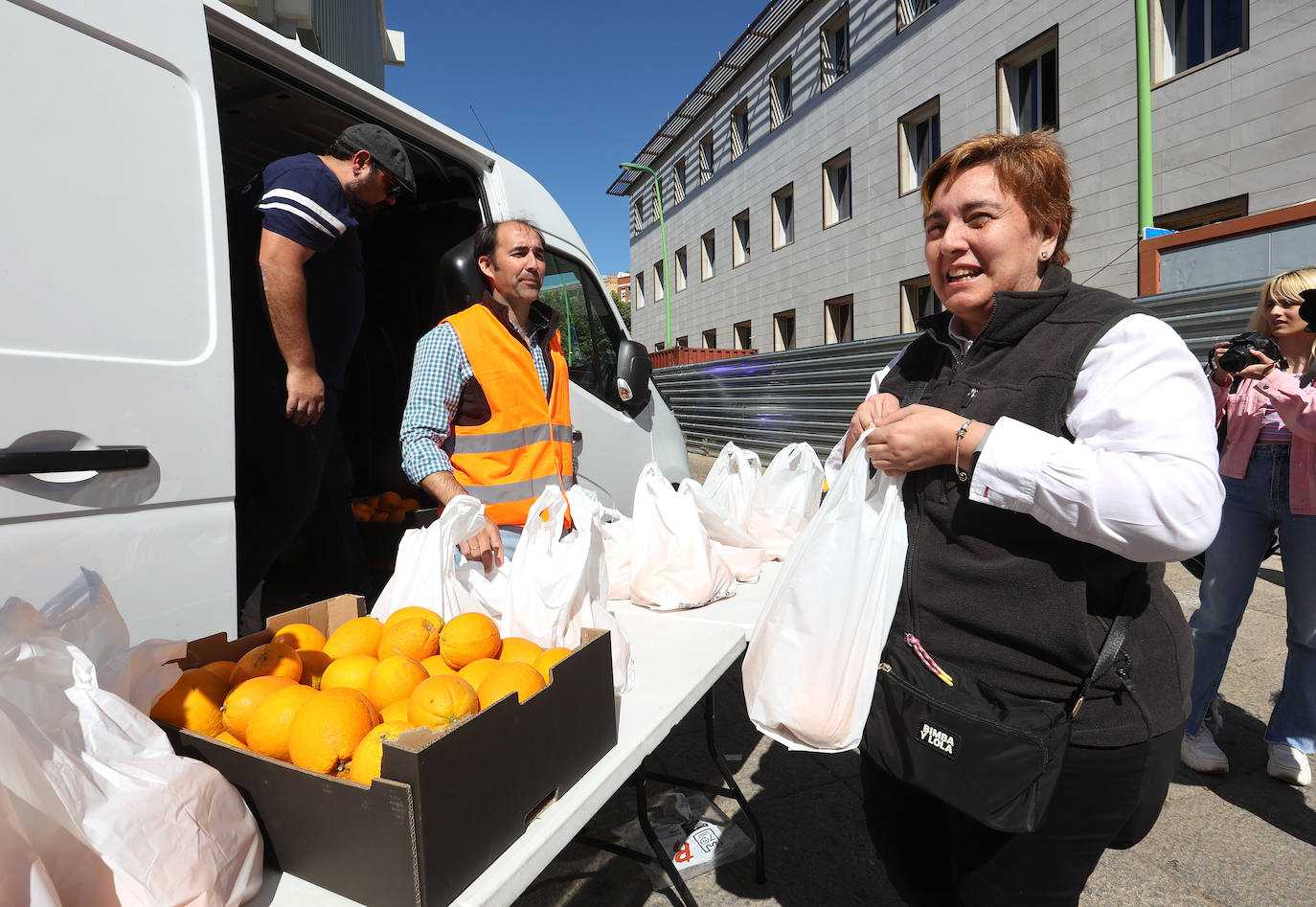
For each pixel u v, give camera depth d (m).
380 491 4.02
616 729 1.14
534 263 2.29
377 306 3.86
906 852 1.40
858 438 1.40
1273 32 7.60
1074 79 9.73
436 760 0.77
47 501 1.42
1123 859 2.31
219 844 0.75
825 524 1.32
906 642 1.25
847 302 14.52
